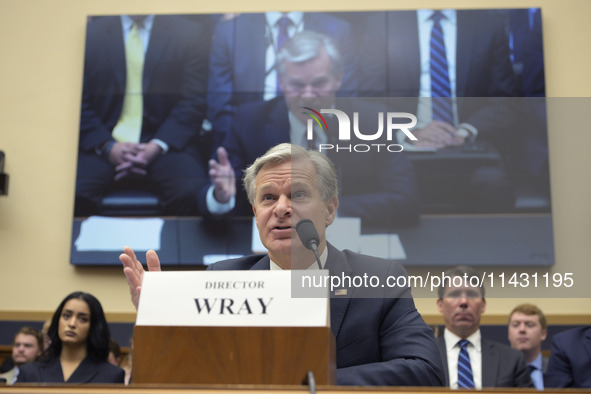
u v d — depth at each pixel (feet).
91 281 22.06
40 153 23.20
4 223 22.66
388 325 6.89
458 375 10.66
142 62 22.88
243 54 22.71
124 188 22.09
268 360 5.62
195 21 23.11
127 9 23.95
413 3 23.21
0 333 21.63
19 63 23.90
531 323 12.39
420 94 22.12
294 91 22.33
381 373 6.37
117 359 15.64
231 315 5.76
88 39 23.22
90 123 22.62
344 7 23.36
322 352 5.57
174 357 5.71
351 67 22.44
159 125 22.41
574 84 22.33
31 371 12.87
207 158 22.07
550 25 22.81
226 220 21.63
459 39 22.34
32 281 22.20
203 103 22.43
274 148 7.76
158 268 7.12
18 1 24.40
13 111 23.50
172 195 21.91
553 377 11.67
